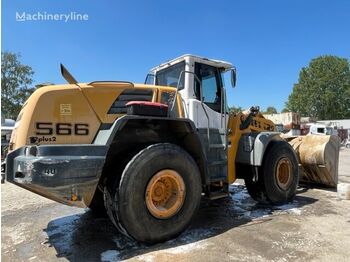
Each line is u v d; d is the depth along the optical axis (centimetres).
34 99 392
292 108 6238
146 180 397
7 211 594
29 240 441
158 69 601
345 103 5925
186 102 511
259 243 406
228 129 572
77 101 406
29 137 379
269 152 596
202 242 412
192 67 532
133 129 439
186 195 432
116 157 425
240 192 738
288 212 550
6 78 4131
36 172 342
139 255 378
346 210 561
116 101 430
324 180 750
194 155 477
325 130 2473
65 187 356
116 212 385
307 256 366
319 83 5912
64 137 394
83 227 493
